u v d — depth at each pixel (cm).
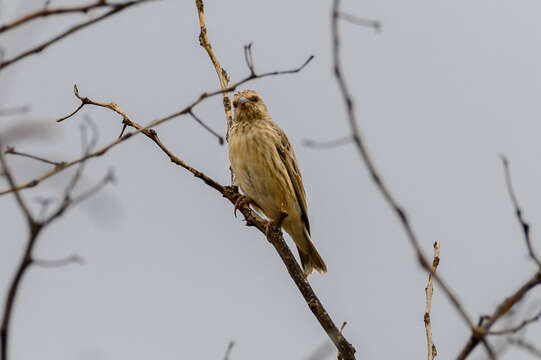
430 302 839
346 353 908
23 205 525
